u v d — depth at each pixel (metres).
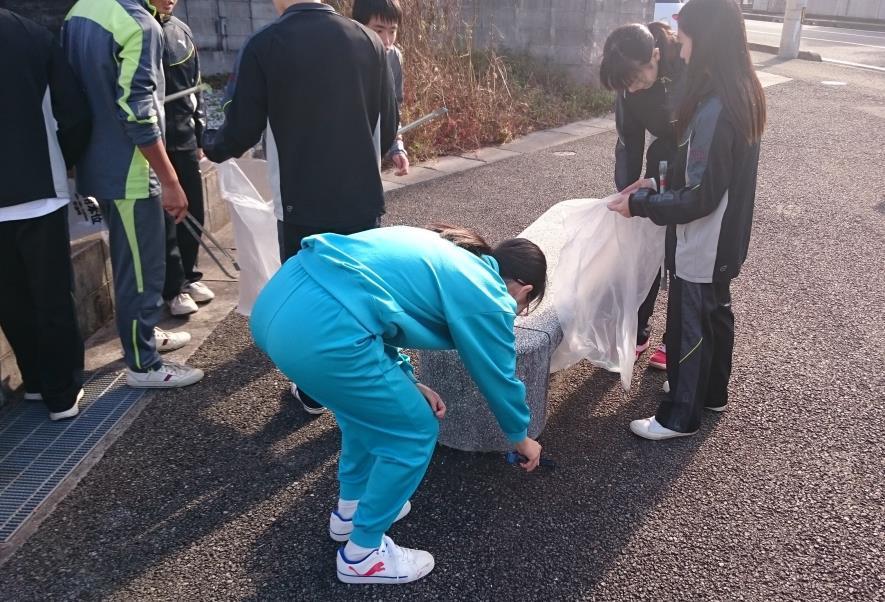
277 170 2.82
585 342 3.17
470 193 6.27
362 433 2.14
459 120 7.90
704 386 2.89
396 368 2.05
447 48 8.62
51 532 2.53
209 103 8.28
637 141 3.30
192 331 3.96
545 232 3.67
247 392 3.38
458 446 2.92
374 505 2.18
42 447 2.99
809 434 3.02
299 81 2.63
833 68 12.91
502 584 2.30
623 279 3.03
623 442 2.99
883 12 22.05
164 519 2.59
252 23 9.92
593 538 2.48
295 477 2.80
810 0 24.08
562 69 10.26
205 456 2.93
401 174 3.72
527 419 2.19
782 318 4.00
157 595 2.27
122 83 2.87
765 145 7.60
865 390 3.32
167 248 3.96
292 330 1.96
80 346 3.18
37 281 2.94
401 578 2.28
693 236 2.69
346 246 2.03
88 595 2.27
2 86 2.69
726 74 2.46
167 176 3.08
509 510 2.61
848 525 2.52
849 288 4.36
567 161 7.23
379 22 3.43
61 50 2.85
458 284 1.98
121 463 2.89
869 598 2.22
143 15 2.93
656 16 10.12
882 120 8.70
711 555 2.40
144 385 3.38
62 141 2.93
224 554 2.43
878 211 5.68
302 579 2.33
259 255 3.42
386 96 2.91
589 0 9.78
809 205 5.82
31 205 2.83
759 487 2.71
